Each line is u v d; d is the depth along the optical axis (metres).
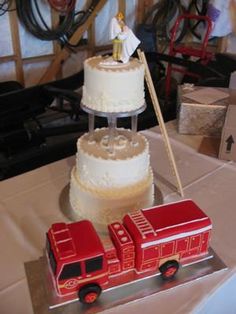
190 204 0.82
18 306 0.71
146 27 3.33
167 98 2.97
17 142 2.03
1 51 2.75
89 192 0.89
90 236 0.72
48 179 1.15
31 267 0.80
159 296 0.73
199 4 3.29
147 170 0.95
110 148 0.91
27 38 2.84
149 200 0.96
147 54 2.58
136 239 0.72
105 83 0.82
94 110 0.86
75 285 0.70
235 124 1.24
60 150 1.65
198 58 3.16
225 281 0.77
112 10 3.20
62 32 2.89
